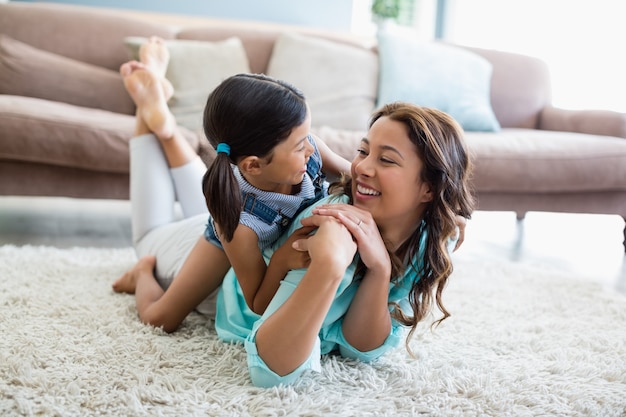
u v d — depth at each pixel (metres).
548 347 1.45
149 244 1.68
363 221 1.12
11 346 1.23
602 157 2.48
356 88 2.92
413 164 1.10
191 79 2.72
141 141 1.74
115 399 1.06
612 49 3.39
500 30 4.22
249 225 1.15
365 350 1.26
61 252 2.02
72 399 1.05
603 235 3.06
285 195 1.17
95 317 1.43
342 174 1.28
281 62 2.94
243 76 1.10
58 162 2.16
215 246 1.35
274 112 1.05
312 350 1.15
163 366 1.21
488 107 3.00
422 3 4.79
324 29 3.97
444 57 3.03
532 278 2.06
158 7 4.04
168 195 1.76
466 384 1.21
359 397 1.14
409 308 1.33
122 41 2.93
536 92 3.30
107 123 2.22
